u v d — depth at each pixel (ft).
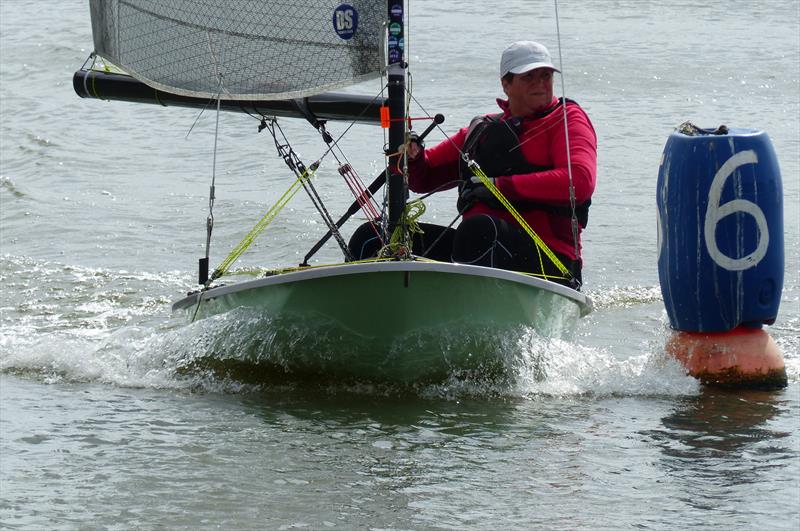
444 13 282.36
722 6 288.51
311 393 70.28
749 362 72.49
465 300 66.33
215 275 73.10
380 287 65.00
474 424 63.87
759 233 72.08
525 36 250.78
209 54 75.61
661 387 71.51
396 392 70.44
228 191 139.85
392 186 69.62
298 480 54.80
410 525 49.39
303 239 116.47
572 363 74.79
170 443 60.34
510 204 73.56
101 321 89.71
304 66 73.67
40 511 50.96
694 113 178.09
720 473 55.83
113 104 194.39
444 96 191.83
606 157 151.23
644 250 111.34
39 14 296.92
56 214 128.67
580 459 57.98
